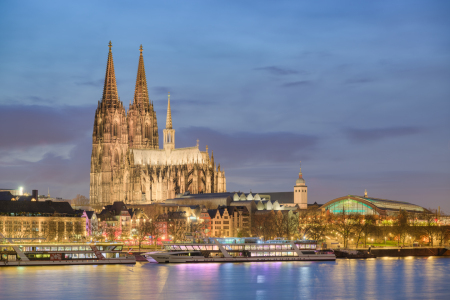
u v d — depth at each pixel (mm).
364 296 194750
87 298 188750
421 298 192375
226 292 199000
